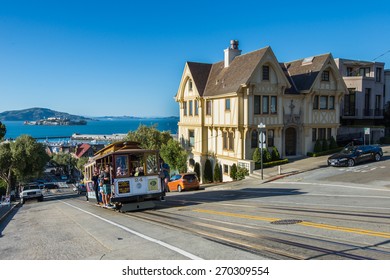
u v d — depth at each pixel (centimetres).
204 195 2358
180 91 4197
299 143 3578
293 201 1662
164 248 857
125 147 1698
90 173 2420
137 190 1655
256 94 3203
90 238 1045
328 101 3653
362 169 2669
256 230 1015
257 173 2981
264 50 3228
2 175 5044
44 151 5247
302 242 854
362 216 1166
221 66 3900
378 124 4572
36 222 1576
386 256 721
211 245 859
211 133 3753
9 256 884
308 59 3744
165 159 3884
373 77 4347
